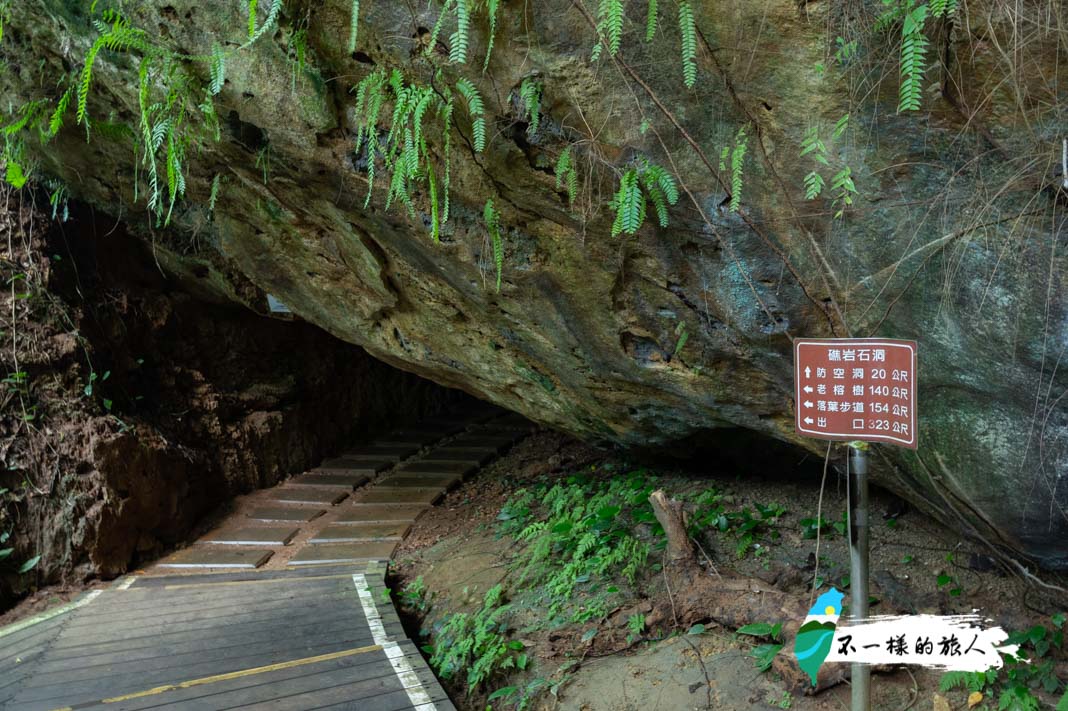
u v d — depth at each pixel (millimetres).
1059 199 2221
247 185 4512
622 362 4121
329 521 6938
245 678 4023
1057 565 3115
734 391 3830
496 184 3391
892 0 2139
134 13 3459
